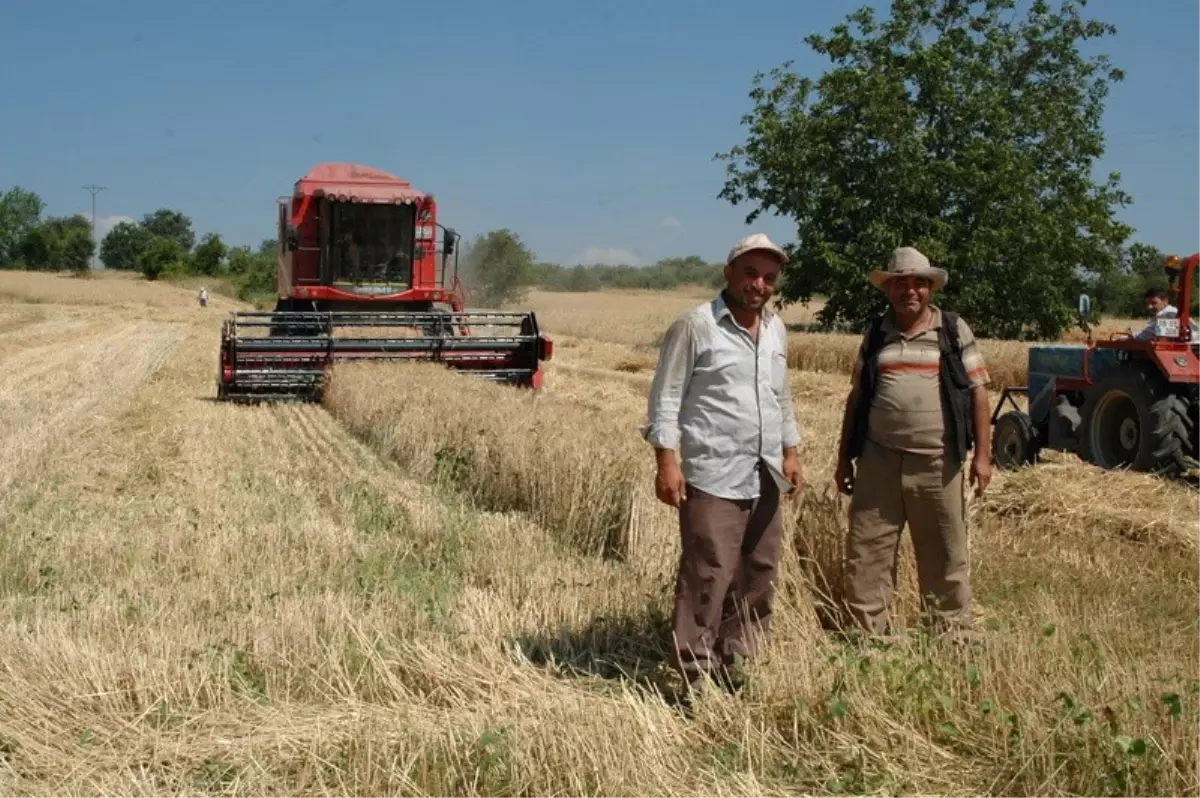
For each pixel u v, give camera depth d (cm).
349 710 467
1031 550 783
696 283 14875
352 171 2188
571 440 918
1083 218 3466
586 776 400
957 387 547
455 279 2177
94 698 472
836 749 430
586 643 570
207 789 408
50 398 1734
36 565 702
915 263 540
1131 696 424
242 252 9731
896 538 568
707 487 492
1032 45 3738
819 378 2244
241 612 610
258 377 1698
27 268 10800
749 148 3525
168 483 1030
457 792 400
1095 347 1112
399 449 1175
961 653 489
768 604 517
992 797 397
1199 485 1008
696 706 471
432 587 655
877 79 3325
